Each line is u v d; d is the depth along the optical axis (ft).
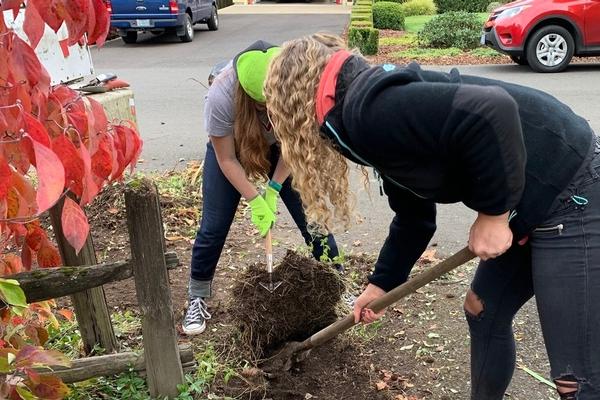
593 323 5.89
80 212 5.49
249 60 8.20
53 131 5.72
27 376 6.12
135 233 7.72
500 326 7.35
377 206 16.08
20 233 6.77
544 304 6.06
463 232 14.51
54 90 6.03
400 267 7.54
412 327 10.66
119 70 38.37
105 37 5.63
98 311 9.14
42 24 4.92
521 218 5.89
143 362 8.36
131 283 12.23
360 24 42.65
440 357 9.87
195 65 39.88
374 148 5.28
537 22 33.12
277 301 9.68
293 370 9.71
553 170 5.74
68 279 7.44
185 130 24.06
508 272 7.00
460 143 4.99
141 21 49.83
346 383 9.39
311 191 5.95
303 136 5.72
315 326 10.08
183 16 50.75
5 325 6.70
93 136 5.61
